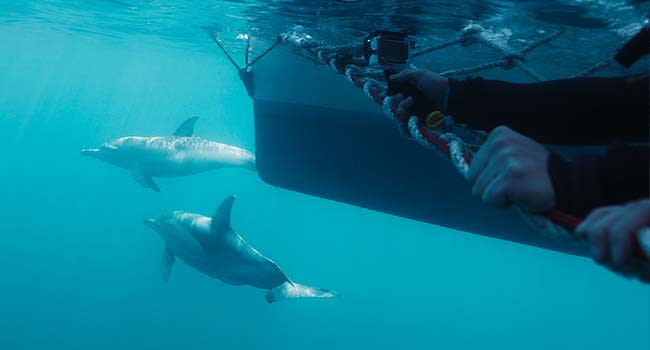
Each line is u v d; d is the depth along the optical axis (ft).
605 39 23.48
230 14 37.01
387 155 26.71
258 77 31.78
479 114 5.87
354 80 12.05
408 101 7.22
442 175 25.98
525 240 26.27
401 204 27.78
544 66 27.61
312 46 19.67
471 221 26.66
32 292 124.77
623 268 3.03
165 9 42.91
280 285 34.73
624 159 3.74
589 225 3.25
